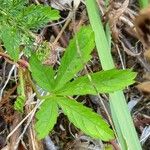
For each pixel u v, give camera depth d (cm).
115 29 13
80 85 10
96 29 12
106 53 11
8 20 10
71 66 10
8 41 10
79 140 13
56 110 10
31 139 12
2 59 13
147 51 12
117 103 11
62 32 13
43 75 10
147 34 12
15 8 10
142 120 13
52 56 13
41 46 12
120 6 13
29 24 10
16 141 12
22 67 12
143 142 13
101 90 10
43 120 10
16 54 10
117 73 10
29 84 12
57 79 10
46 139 12
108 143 13
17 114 12
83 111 10
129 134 11
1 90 13
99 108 13
